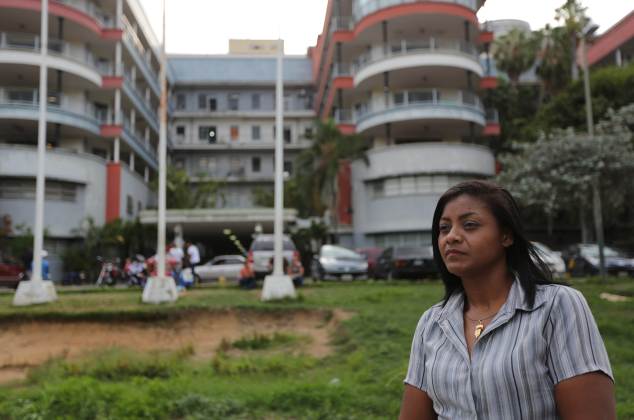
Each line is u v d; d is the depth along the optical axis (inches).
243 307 496.4
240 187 2182.6
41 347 453.1
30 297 569.3
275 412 231.6
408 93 1422.2
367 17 1411.2
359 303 511.5
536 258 75.4
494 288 73.5
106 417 224.7
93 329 481.7
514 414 64.9
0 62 1237.7
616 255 956.0
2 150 1213.1
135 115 1713.8
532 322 67.4
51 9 1272.1
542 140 901.8
